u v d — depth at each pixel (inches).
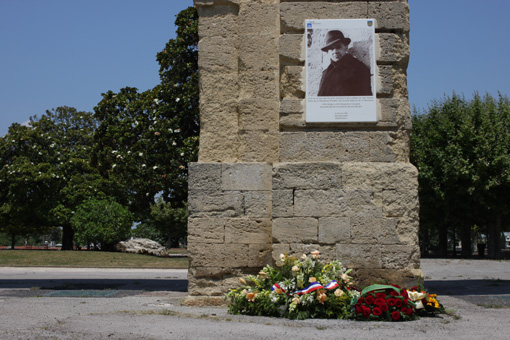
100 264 1059.3
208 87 426.3
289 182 397.1
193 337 267.7
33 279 703.1
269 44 424.2
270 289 361.4
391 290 347.3
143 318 320.2
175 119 856.3
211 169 411.2
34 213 1616.6
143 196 931.3
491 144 1314.0
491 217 1395.2
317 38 411.5
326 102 405.1
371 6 414.9
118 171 911.7
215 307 393.1
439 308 361.4
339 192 394.3
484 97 1454.2
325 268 374.0
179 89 848.9
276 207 395.5
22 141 1729.8
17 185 1588.3
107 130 940.6
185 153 828.0
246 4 430.3
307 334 282.5
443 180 1353.3
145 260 1165.1
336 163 398.0
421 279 382.6
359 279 386.0
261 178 409.7
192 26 850.1
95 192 1605.6
